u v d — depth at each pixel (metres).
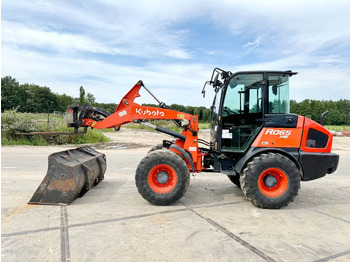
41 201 4.13
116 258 2.58
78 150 5.28
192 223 3.53
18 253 2.63
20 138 13.08
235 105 4.73
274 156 4.24
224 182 6.19
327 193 5.42
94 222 3.47
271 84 4.61
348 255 2.76
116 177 6.33
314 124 4.53
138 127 28.67
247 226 3.48
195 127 4.76
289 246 2.93
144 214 3.83
